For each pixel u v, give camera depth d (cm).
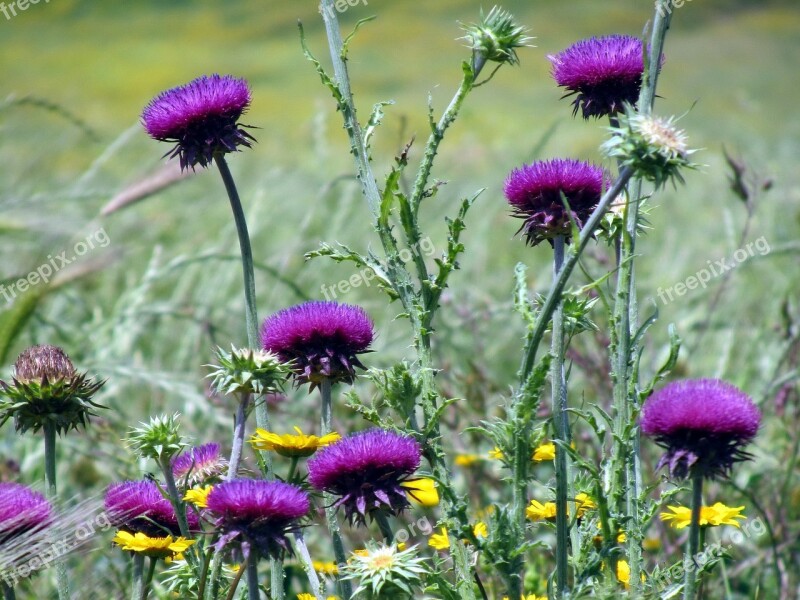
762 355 1059
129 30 8275
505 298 1307
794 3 7638
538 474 838
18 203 1007
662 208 1891
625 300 509
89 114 5038
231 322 1179
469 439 902
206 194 1675
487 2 8338
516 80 5838
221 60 7325
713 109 4259
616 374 507
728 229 1081
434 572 484
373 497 493
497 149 2639
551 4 8362
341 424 917
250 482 462
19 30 8144
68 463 949
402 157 524
